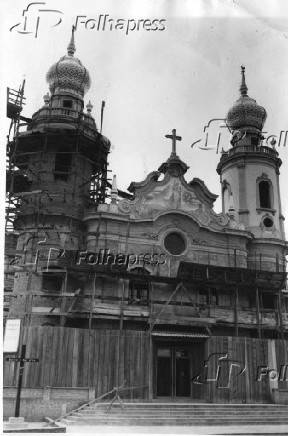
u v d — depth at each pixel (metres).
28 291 29.05
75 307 29.75
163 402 26.48
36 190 33.75
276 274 32.84
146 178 34.47
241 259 35.28
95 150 36.69
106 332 27.09
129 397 26.30
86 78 39.97
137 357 27.19
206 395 28.12
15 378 24.44
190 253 33.91
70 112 37.22
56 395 24.02
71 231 33.03
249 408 25.98
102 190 37.56
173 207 34.44
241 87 44.78
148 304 30.97
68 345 25.98
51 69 39.62
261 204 40.16
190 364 30.91
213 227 35.28
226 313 32.88
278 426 23.27
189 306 31.84
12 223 33.72
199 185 35.81
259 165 40.78
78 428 20.11
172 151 36.03
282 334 31.92
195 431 20.50
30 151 35.69
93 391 24.70
